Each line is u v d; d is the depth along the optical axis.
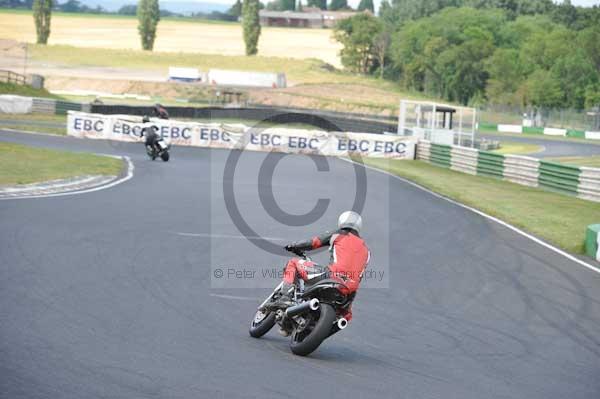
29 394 13.46
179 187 52.38
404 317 22.80
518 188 67.25
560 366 18.72
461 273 30.03
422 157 95.06
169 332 18.91
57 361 15.65
